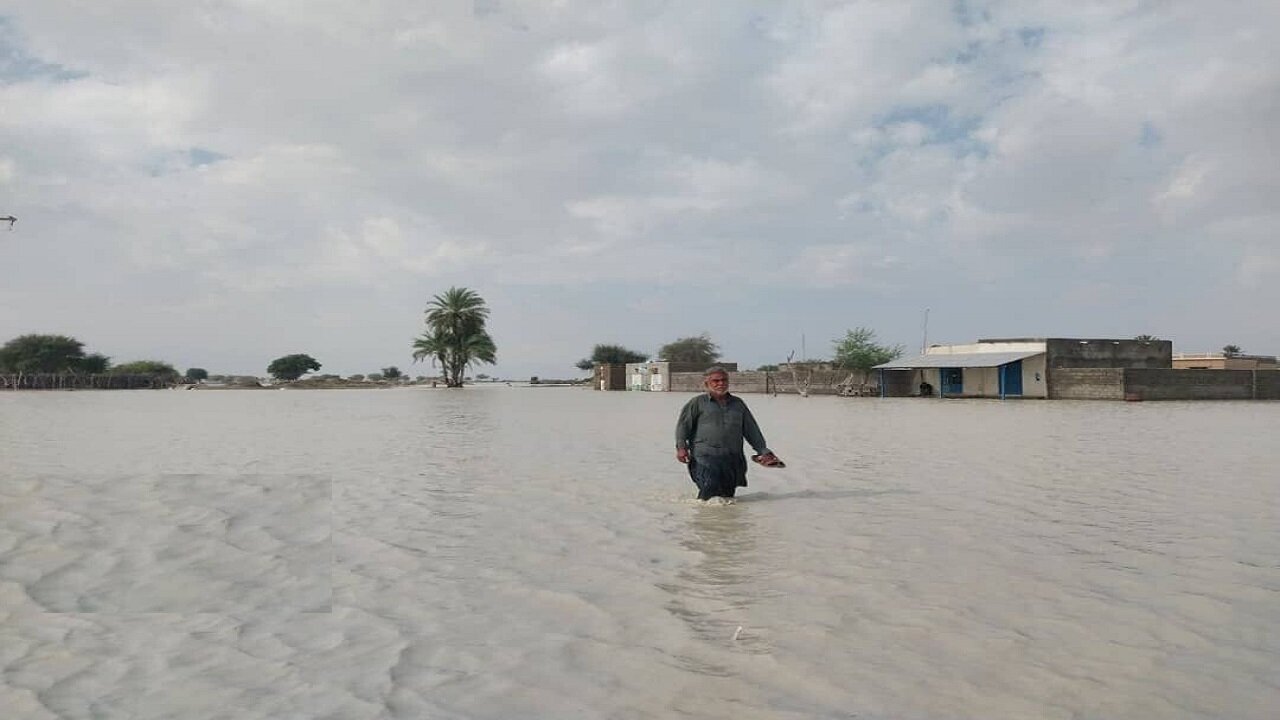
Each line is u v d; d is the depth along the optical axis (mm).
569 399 62781
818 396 66938
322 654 5117
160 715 4238
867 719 4148
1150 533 8594
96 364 121000
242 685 4629
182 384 119812
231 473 14156
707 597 6320
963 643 5223
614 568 7262
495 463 15805
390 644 5297
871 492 11672
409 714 4230
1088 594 6305
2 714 4266
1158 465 14766
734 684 4605
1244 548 7848
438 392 90500
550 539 8523
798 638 5348
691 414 11094
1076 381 52125
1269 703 4312
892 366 60156
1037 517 9555
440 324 114000
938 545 8086
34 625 5695
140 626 5680
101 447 19688
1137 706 4281
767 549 7980
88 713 4270
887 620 5699
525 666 4898
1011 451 17609
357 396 73875
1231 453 16891
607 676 4738
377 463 15836
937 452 17516
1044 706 4285
